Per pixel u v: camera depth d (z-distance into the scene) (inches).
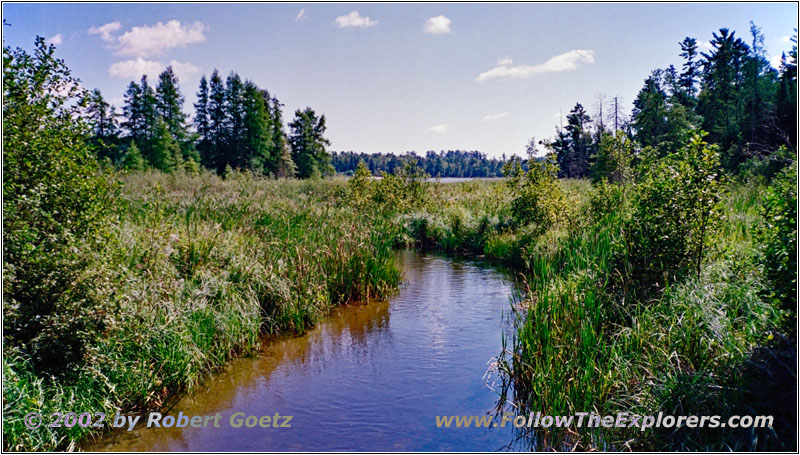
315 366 272.2
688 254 275.9
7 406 168.6
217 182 850.8
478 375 258.7
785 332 187.5
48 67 212.8
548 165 566.3
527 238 549.0
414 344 302.4
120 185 240.7
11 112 200.4
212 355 266.4
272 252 373.4
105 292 205.6
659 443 180.9
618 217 407.8
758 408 181.8
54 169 208.7
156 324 241.1
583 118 2177.7
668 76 1795.0
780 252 189.9
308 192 903.7
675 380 196.1
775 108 1198.9
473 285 448.5
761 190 521.0
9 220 188.2
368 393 240.5
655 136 1397.6
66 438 188.7
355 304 387.2
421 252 644.1
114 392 209.9
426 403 230.7
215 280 305.7
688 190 272.8
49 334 190.4
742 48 1663.4
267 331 321.7
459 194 933.8
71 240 200.5
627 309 267.9
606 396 205.8
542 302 278.7
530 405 223.0
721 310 237.3
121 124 2108.8
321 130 2251.5
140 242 310.8
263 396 238.2
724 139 1402.6
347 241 413.7
